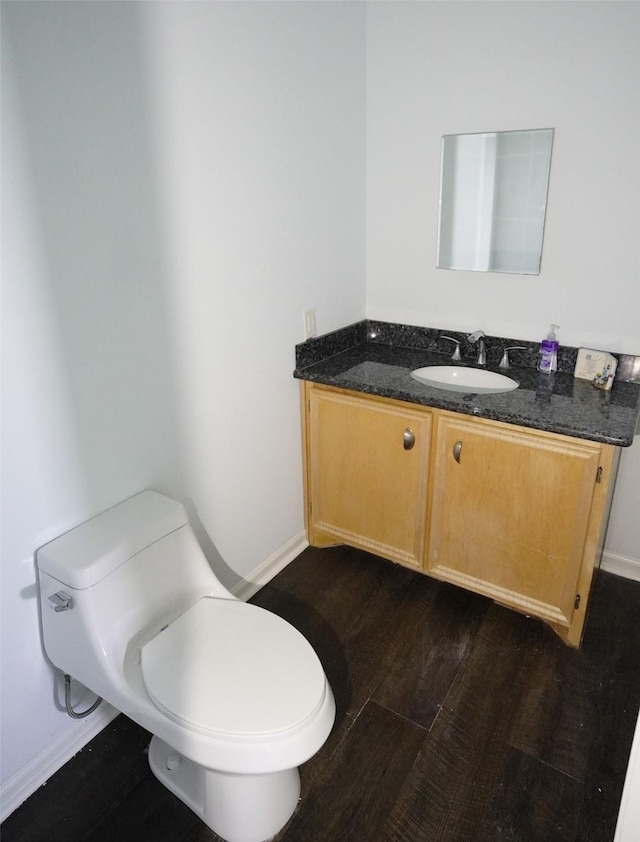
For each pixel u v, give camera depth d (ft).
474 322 7.66
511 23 6.31
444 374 7.52
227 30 5.31
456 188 7.19
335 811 4.90
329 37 6.53
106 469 5.15
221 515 6.66
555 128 6.41
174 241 5.28
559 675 6.13
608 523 7.47
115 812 4.95
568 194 6.56
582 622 6.31
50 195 4.22
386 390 6.61
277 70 5.95
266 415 6.97
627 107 6.00
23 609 4.73
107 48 4.39
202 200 5.47
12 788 4.98
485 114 6.75
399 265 7.96
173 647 4.68
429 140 7.18
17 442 4.39
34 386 4.40
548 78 6.30
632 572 7.53
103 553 4.58
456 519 6.73
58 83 4.12
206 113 5.30
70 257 4.45
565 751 5.35
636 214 6.27
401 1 6.81
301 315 7.14
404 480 6.98
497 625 6.81
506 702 5.83
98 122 4.43
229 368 6.25
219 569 6.84
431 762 5.28
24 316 4.23
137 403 5.29
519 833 4.72
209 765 4.04
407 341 8.23
